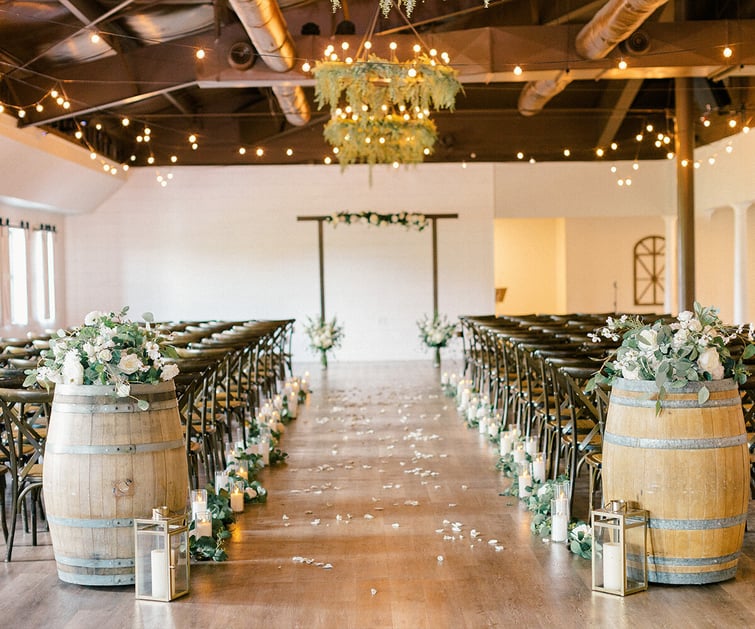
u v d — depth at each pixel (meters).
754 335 4.55
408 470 6.97
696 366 4.14
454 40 10.09
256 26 8.26
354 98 9.80
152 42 10.65
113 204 16.48
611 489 4.33
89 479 4.25
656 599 4.05
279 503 5.99
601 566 4.18
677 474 4.11
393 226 16.70
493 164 16.64
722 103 15.54
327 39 10.02
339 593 4.23
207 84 10.28
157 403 4.38
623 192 16.66
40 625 3.90
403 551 4.86
